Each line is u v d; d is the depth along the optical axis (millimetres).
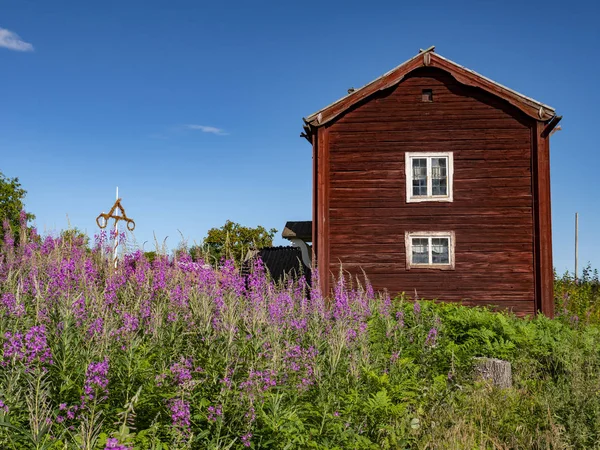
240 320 7465
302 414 5965
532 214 17094
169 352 6762
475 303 16969
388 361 8398
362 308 10711
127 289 8977
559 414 7656
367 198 17500
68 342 5969
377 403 6422
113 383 5762
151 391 5699
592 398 7777
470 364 9625
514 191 17172
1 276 9922
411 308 13297
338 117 17828
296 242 22047
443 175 17531
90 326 6527
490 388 8617
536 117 17078
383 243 17328
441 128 17531
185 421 5219
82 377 5539
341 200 17547
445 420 7219
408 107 17672
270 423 5469
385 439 6309
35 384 5188
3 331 6512
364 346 8023
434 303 15531
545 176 17047
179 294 8469
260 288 9023
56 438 4984
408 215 17375
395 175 17516
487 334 11406
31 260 9984
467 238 17156
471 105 17531
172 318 7543
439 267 17156
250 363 6234
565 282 22547
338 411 6203
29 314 7238
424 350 9391
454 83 17641
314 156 17734
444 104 17594
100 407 5367
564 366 9945
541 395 8516
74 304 6941
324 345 7742
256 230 32031
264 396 5879
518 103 17156
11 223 21531
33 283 8383
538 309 16734
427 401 7730
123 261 10438
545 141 17156
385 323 10344
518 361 10445
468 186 17312
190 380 5609
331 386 6691
